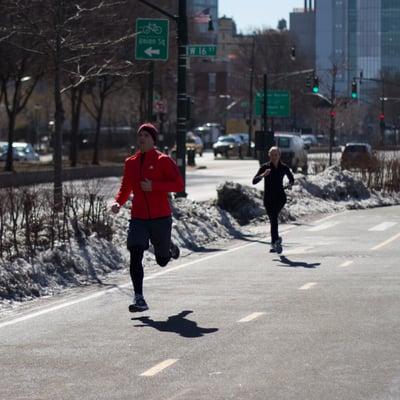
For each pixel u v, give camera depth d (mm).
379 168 55906
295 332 14492
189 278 21453
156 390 11031
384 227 35875
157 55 37781
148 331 14906
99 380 11617
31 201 28859
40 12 42344
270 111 111188
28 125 150000
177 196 37562
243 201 38688
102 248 24000
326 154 111688
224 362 12469
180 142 38094
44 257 21391
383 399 10406
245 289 19484
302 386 11039
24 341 14281
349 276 21375
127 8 61406
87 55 38344
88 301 18375
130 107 125125
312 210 43656
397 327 14781
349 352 12930
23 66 60812
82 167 69812
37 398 10781
